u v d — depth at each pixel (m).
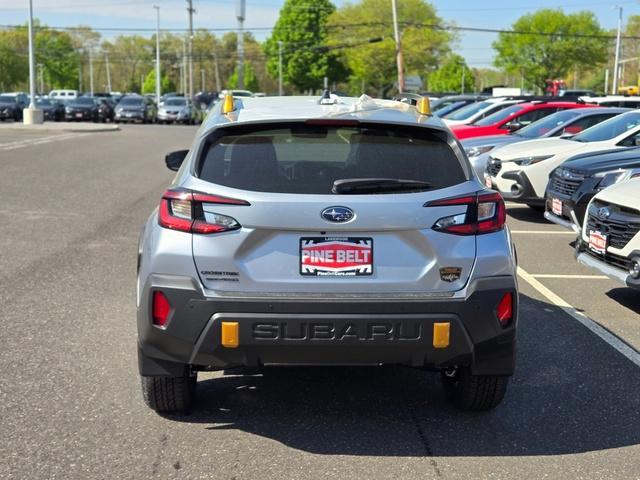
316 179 3.95
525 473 3.85
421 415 4.57
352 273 3.88
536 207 12.91
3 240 9.46
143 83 140.25
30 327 6.03
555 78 81.19
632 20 92.81
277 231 3.86
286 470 3.84
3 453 3.95
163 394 4.28
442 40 84.38
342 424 4.41
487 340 3.95
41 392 4.75
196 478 3.74
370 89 91.31
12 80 112.25
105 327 6.07
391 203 3.87
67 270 7.93
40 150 22.77
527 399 4.82
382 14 86.81
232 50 129.50
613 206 6.87
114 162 19.69
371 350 3.88
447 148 4.16
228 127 4.11
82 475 3.74
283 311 3.81
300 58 90.38
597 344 5.91
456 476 3.80
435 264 3.91
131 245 9.30
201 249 3.87
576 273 8.32
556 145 11.81
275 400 4.75
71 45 122.00
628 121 11.84
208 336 3.85
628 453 4.09
